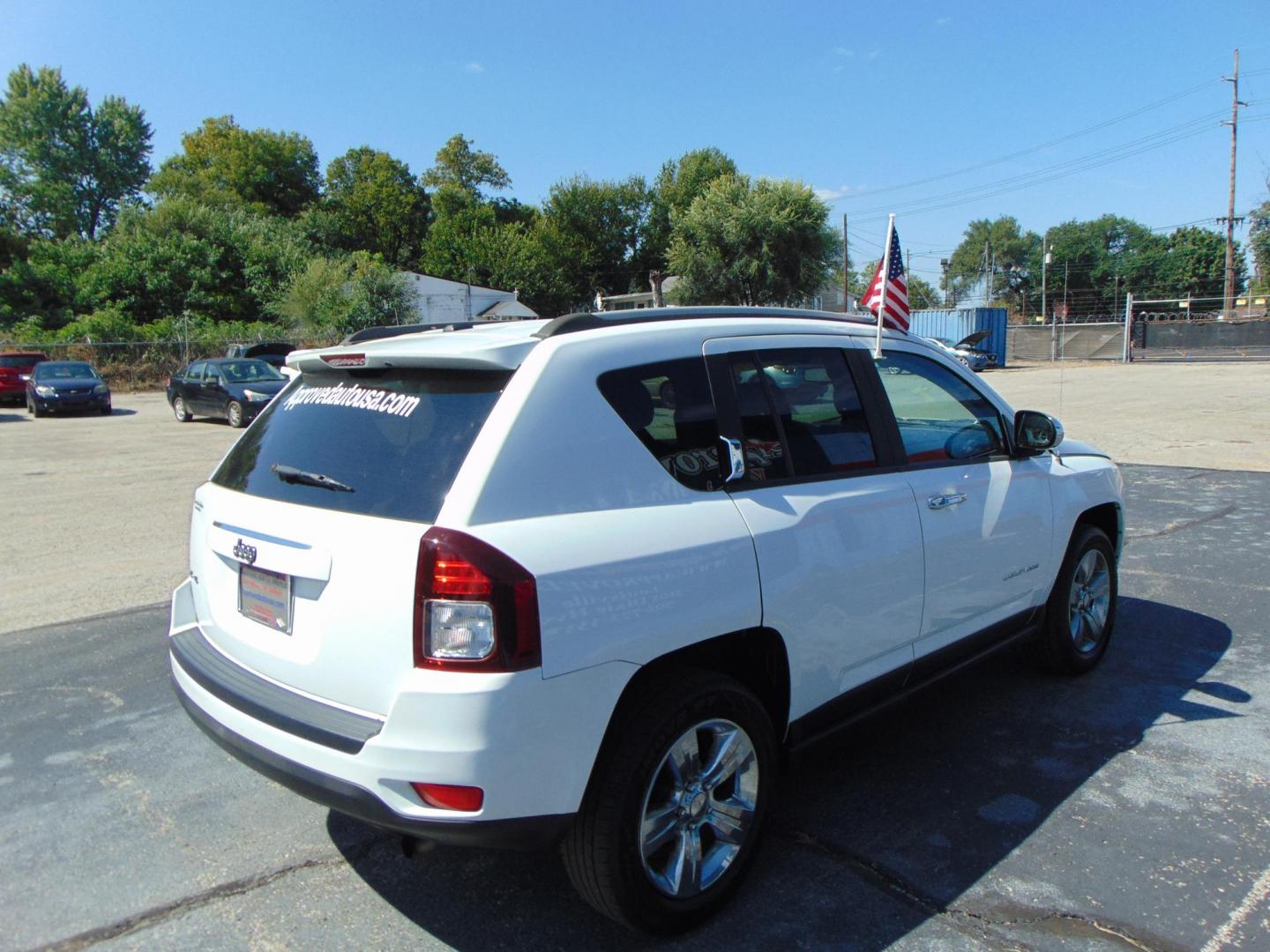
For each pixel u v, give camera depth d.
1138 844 3.04
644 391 2.68
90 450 14.88
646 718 2.45
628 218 74.00
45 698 4.43
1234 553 6.82
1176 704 4.19
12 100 65.69
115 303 42.78
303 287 41.78
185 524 8.59
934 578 3.42
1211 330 40.66
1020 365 39.44
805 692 2.97
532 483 2.37
